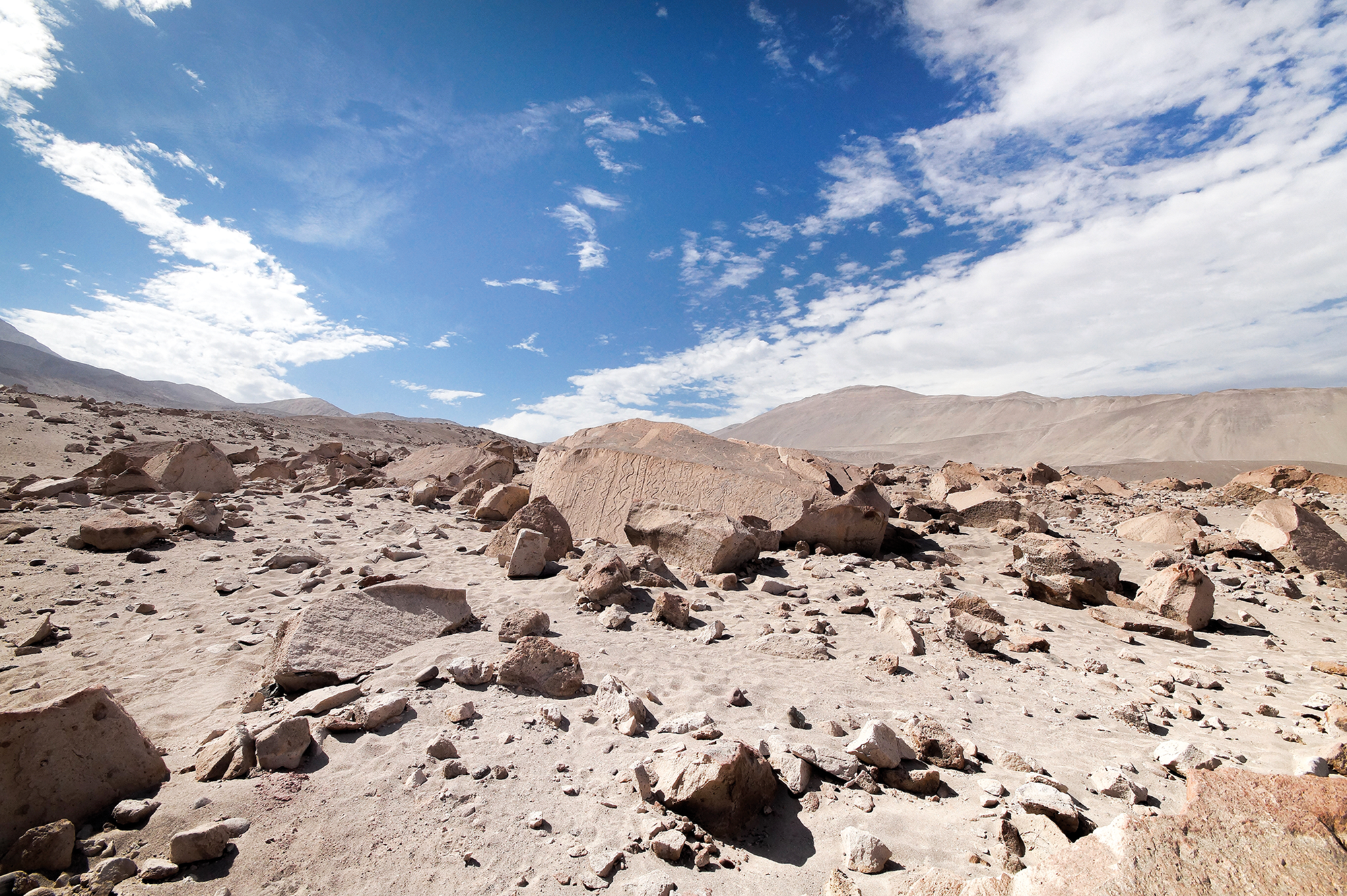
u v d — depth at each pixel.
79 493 11.25
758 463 10.63
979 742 3.88
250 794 2.98
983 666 5.32
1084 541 11.83
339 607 4.75
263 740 3.21
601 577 6.41
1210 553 10.70
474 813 2.95
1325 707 4.61
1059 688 4.95
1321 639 6.77
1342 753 3.47
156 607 6.11
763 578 7.66
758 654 5.23
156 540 8.46
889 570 8.62
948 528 11.66
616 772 3.33
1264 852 2.06
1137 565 10.00
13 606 5.98
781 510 9.58
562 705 4.08
